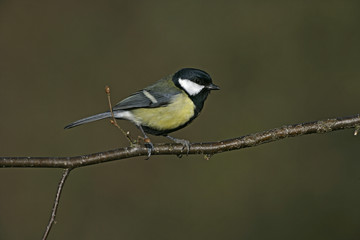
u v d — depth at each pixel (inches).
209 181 483.5
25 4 575.5
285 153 492.1
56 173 480.4
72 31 569.3
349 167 470.3
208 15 586.6
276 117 515.2
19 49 551.8
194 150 268.7
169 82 331.0
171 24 580.7
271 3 586.6
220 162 493.4
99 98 535.5
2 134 501.7
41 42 559.2
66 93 534.0
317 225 447.5
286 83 534.9
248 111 523.8
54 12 578.2
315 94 525.0
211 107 529.3
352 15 556.4
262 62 550.0
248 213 463.2
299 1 577.9
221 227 456.4
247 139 266.1
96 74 547.5
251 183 478.9
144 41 571.8
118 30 576.7
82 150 502.3
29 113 517.0
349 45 545.0
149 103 319.9
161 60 560.1
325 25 559.2
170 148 267.0
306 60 545.0
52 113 520.4
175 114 322.0
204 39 570.9
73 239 450.3
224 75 547.5
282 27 566.3
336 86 526.0
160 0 597.0
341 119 259.4
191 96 325.7
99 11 585.3
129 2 592.7
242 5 589.3
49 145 503.2
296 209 458.6
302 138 496.7
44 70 544.7
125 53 563.5
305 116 514.3
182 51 564.4
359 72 528.4
